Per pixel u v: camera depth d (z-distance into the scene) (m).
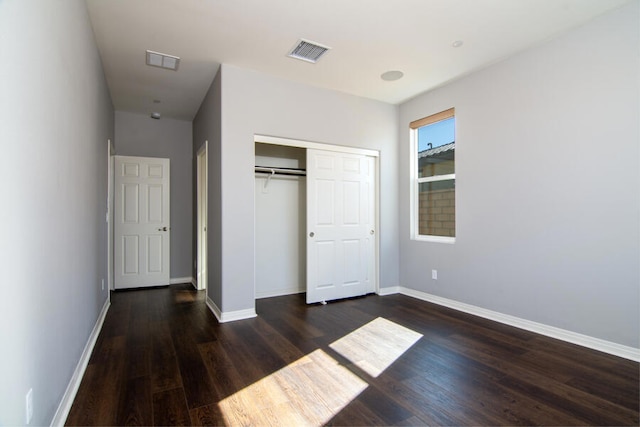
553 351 2.60
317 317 3.47
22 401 1.22
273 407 1.85
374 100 4.43
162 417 1.75
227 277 3.36
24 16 1.27
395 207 4.61
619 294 2.51
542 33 2.82
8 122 1.13
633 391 2.01
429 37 2.89
